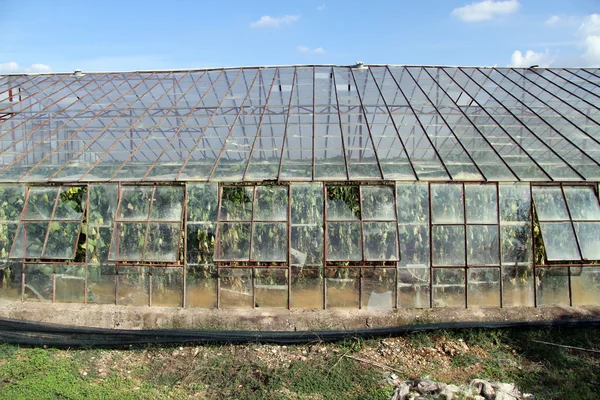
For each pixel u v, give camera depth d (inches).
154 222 486.9
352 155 541.0
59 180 505.7
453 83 718.5
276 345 419.5
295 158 538.6
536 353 400.5
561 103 660.1
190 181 492.4
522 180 489.1
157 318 459.8
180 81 738.8
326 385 358.3
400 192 487.5
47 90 719.1
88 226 494.3
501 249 486.0
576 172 507.8
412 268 480.7
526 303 485.7
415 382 349.4
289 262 474.0
